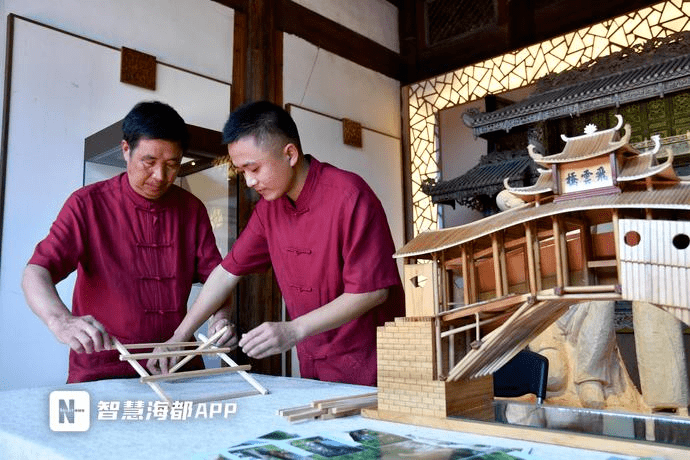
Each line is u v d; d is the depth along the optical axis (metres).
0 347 2.87
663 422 0.93
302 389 1.36
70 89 3.32
